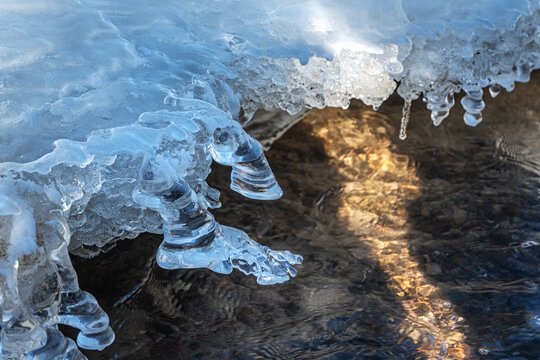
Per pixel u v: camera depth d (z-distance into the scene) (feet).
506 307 2.38
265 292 2.44
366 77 2.68
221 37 2.53
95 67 2.21
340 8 2.60
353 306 2.39
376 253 2.62
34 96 2.10
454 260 2.58
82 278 2.42
